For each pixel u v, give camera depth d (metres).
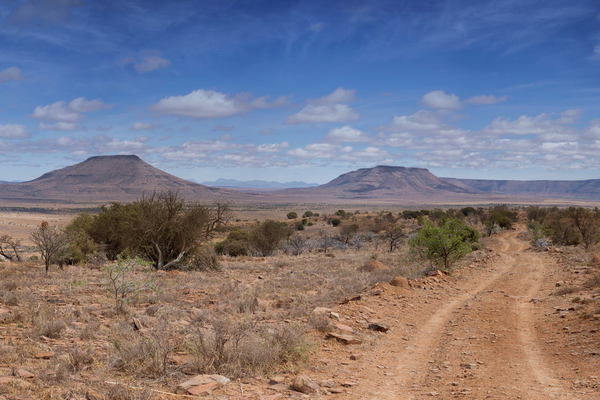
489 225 75.81
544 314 11.39
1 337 7.09
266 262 30.59
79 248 22.67
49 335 7.53
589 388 5.60
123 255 22.89
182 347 7.21
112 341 7.35
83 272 18.62
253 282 17.73
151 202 24.38
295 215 147.50
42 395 4.61
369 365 7.34
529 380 6.23
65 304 10.83
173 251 24.39
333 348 8.23
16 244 24.69
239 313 10.69
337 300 13.31
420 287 16.22
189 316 10.05
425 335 9.80
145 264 12.34
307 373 6.67
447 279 18.83
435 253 22.19
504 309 12.53
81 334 7.67
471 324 10.73
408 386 6.20
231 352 6.62
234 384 5.77
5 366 5.64
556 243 46.84
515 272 22.33
